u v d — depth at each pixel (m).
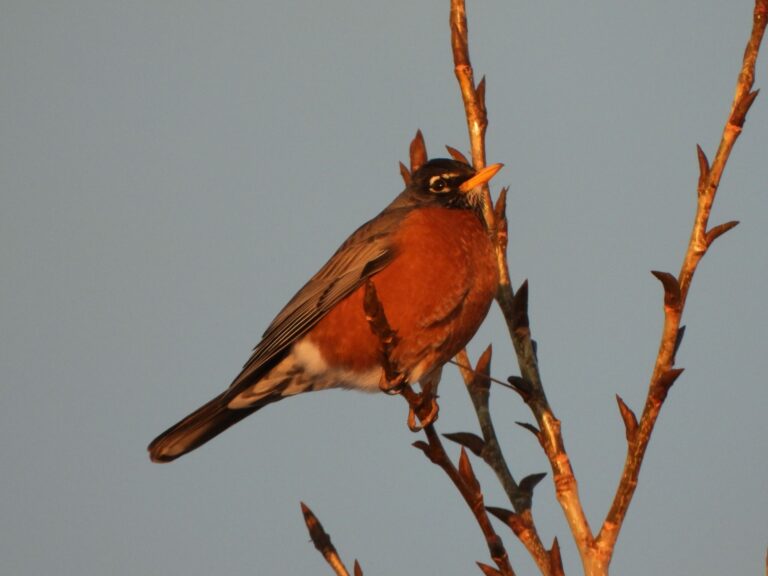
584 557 5.83
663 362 5.66
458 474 5.82
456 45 7.79
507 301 7.10
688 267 5.70
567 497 6.16
